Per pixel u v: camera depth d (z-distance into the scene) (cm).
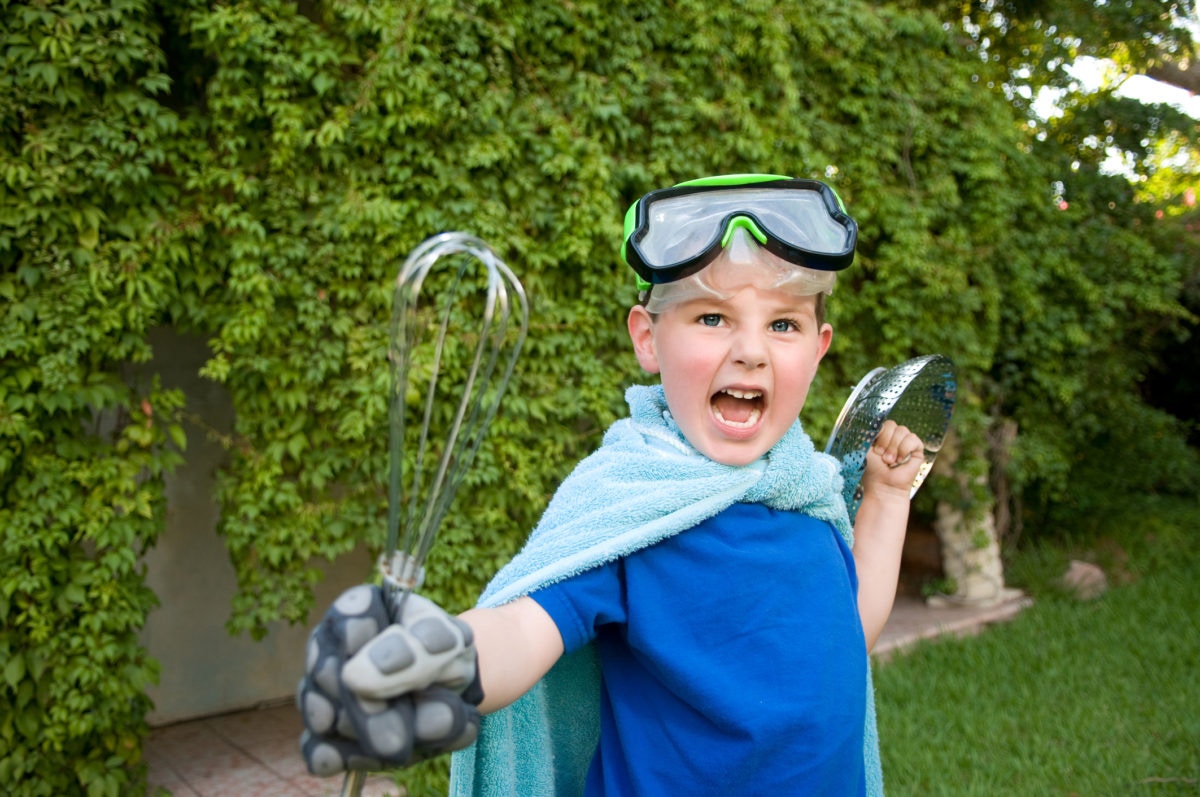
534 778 128
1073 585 614
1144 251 656
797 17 451
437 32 331
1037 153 670
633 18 393
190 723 429
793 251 115
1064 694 428
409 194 337
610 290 374
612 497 119
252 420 331
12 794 295
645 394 134
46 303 285
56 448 296
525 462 354
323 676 76
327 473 334
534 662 104
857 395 149
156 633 424
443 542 340
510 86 353
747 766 109
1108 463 800
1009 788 333
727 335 117
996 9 710
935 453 158
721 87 412
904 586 635
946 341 519
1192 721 392
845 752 113
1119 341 716
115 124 290
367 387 330
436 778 335
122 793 329
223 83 309
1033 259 598
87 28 284
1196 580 642
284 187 323
